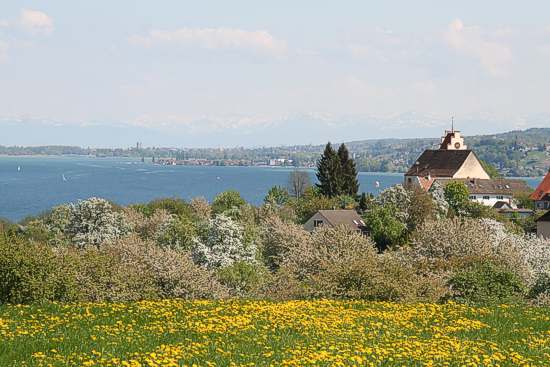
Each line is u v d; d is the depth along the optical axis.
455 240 81.38
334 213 166.38
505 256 76.88
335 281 57.28
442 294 57.12
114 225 118.25
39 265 52.97
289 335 33.78
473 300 56.97
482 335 37.00
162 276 67.94
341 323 37.50
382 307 46.47
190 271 69.25
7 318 37.38
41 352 28.55
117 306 42.12
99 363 26.64
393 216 156.38
